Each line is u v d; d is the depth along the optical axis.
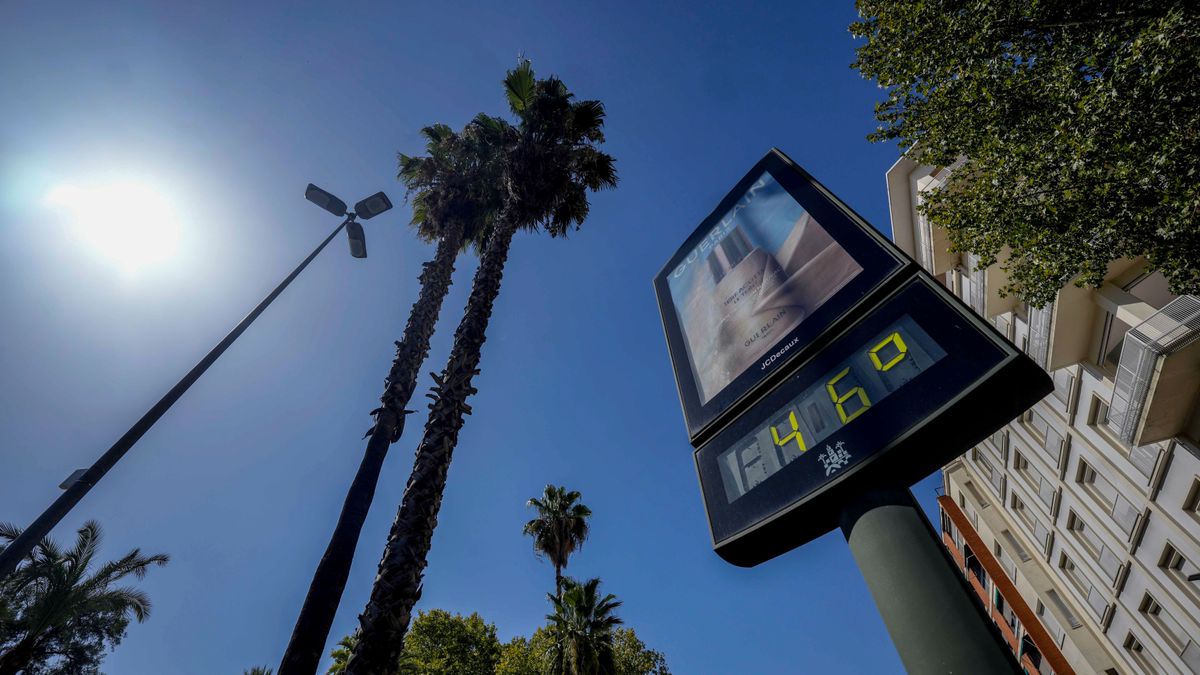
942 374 2.81
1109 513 17.81
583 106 13.50
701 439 4.34
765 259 4.75
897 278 3.46
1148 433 13.27
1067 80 7.16
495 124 14.02
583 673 17.00
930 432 2.69
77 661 19.02
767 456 3.54
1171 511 14.75
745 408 4.01
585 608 18.95
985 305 18.22
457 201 13.92
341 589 6.61
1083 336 15.50
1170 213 6.61
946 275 20.42
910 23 8.84
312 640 6.01
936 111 9.12
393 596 6.00
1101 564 19.45
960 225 9.22
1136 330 12.16
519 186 12.00
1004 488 26.30
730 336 4.58
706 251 5.69
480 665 26.92
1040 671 30.56
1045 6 7.39
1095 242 7.64
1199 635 15.34
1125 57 6.56
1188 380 11.84
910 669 2.09
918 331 3.11
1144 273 13.09
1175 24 5.87
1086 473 18.67
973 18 8.13
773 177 5.35
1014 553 27.16
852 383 3.28
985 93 8.02
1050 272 8.52
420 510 6.79
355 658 5.51
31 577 15.07
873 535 2.58
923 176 18.78
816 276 4.09
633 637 28.94
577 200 13.83
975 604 2.13
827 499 2.95
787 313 4.13
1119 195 6.94
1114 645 20.36
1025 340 17.58
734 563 3.55
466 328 9.16
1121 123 6.62
